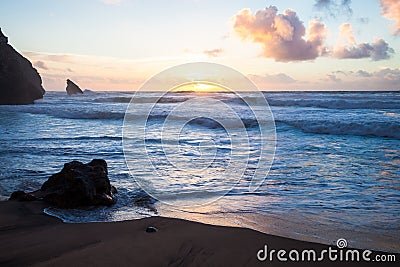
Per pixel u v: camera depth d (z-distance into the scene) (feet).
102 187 14.32
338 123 39.14
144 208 13.34
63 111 67.36
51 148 27.27
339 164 21.56
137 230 10.84
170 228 11.03
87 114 60.90
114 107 80.74
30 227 11.15
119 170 19.58
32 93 111.34
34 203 13.65
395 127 36.06
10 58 104.94
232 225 11.39
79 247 9.45
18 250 9.20
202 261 8.64
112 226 11.24
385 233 10.57
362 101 75.97
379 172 19.42
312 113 58.49
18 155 24.29
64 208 13.24
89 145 28.84
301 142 31.58
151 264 8.46
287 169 20.06
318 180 17.66
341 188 16.11
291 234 10.52
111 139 32.53
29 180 17.48
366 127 37.99
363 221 11.67
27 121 53.16
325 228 11.06
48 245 9.57
